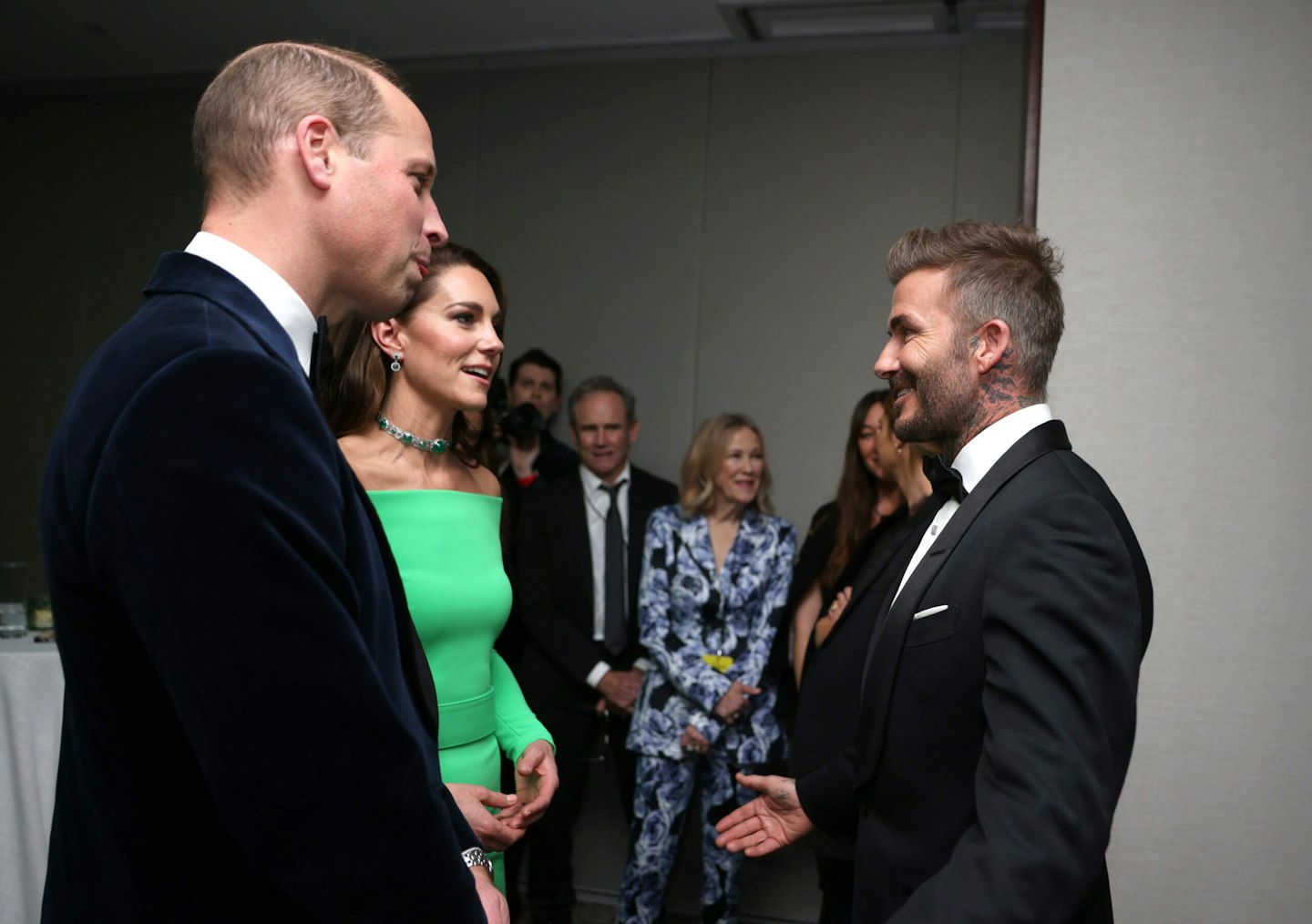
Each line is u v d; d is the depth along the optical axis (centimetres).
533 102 421
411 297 103
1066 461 126
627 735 340
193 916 80
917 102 386
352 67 98
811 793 152
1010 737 104
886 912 123
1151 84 240
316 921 79
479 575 168
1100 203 241
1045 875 97
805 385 394
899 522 267
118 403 78
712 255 404
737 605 315
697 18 384
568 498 354
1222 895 228
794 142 397
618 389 358
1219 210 236
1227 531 232
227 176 93
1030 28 252
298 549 77
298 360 91
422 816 82
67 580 80
